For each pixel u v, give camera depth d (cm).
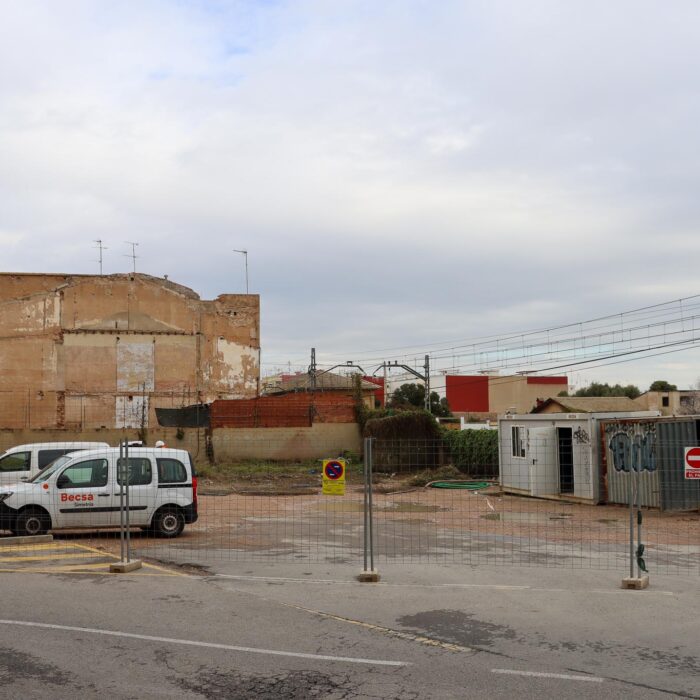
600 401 4822
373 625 860
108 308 5119
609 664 721
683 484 2180
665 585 1101
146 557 1344
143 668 701
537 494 2555
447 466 3544
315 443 4312
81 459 1600
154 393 5122
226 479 3397
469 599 994
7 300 4975
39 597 988
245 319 5375
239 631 827
